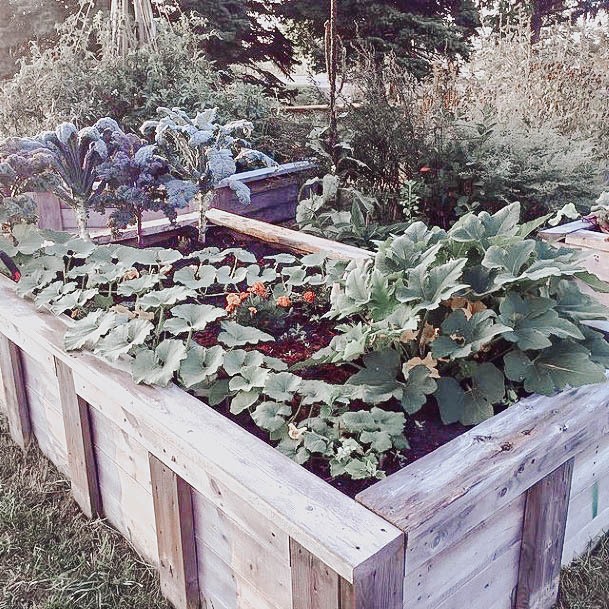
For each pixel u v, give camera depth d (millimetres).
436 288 1537
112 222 2580
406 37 9156
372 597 1020
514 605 1490
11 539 1833
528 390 1487
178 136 2605
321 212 4102
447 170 4184
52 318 1948
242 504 1234
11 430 2352
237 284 2424
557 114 4766
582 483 1576
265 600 1297
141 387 1547
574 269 1582
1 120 5207
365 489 1175
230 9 9633
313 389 1485
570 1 9664
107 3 8953
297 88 10258
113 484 1806
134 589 1670
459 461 1230
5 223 2562
